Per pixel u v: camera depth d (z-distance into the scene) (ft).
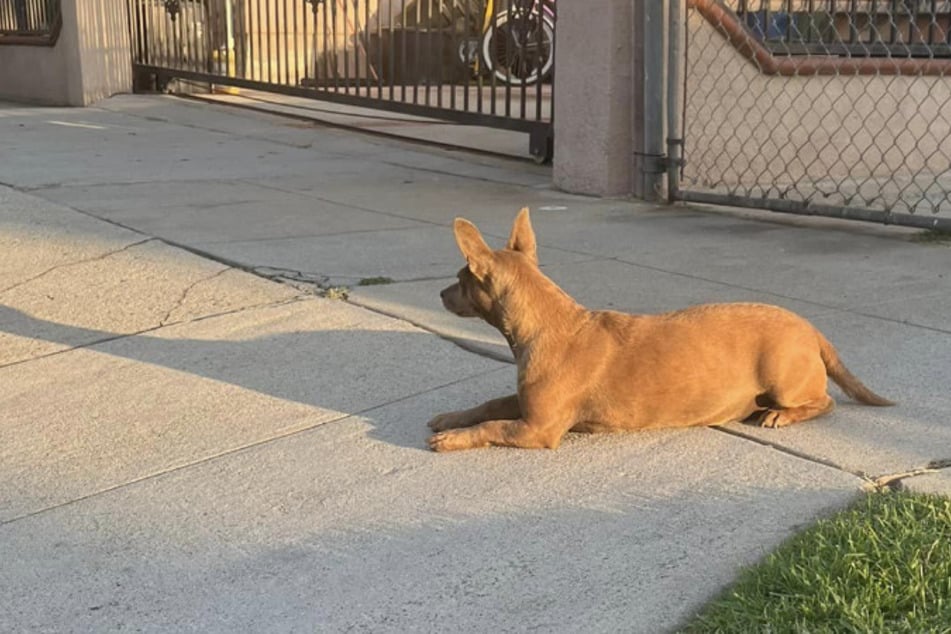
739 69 15.87
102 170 17.06
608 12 14.73
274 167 18.06
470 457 7.48
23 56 31.27
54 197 14.35
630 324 7.59
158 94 29.07
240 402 8.29
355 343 9.20
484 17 21.04
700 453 7.44
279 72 25.05
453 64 20.84
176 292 10.38
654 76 14.56
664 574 6.32
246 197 14.92
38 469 7.52
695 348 7.52
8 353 9.22
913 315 9.64
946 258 11.58
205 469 7.45
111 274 10.84
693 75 15.37
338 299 10.14
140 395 8.45
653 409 7.51
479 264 7.54
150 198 14.53
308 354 9.03
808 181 17.24
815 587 6.01
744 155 16.30
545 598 6.20
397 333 9.37
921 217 12.21
